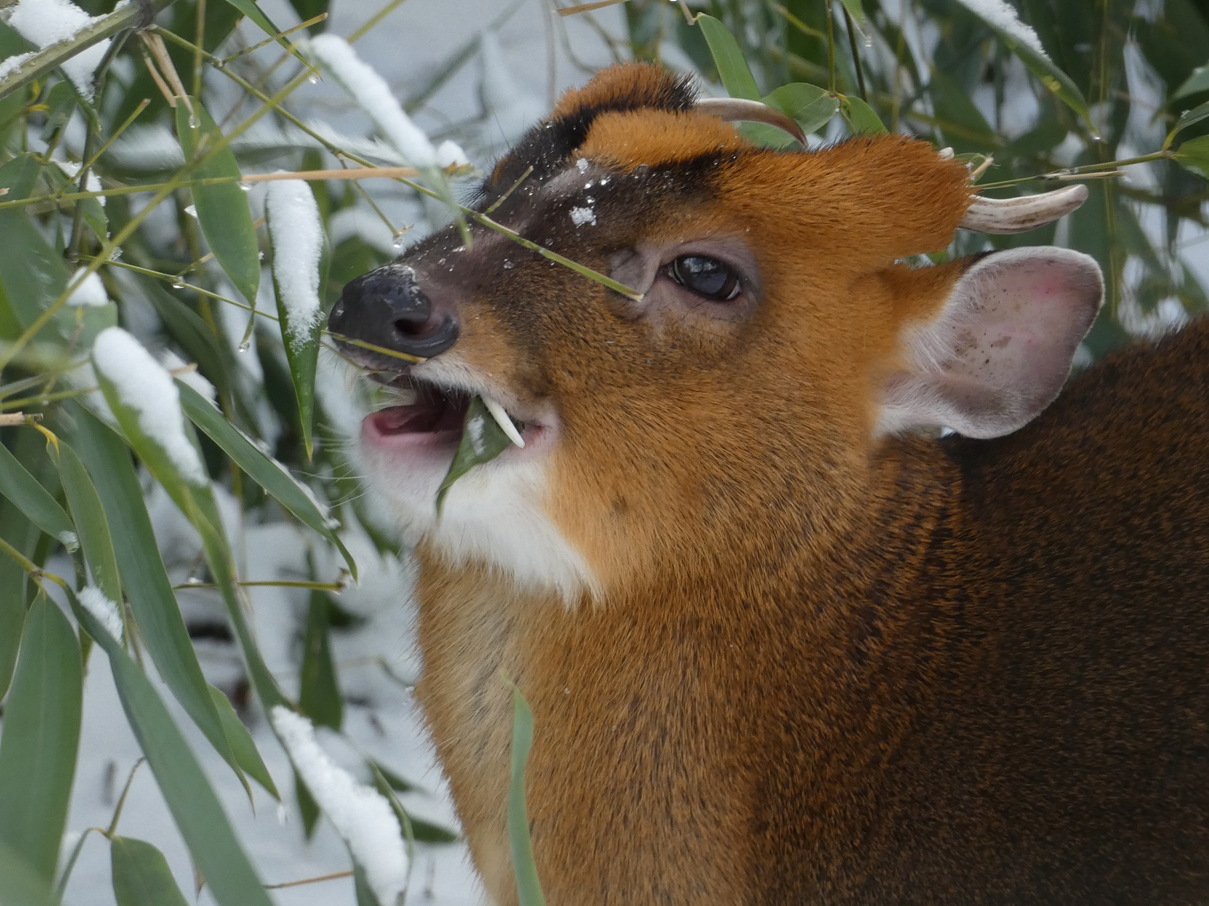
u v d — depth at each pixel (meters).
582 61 12.16
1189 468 6.17
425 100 10.32
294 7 8.67
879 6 9.86
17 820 4.18
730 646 5.84
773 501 5.80
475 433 5.27
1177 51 9.41
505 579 5.98
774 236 5.71
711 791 5.83
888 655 5.96
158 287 7.42
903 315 5.98
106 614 4.60
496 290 5.43
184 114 5.24
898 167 5.89
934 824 5.75
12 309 4.74
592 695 5.82
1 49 5.23
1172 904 5.55
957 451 6.61
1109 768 5.67
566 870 5.87
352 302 5.23
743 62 7.27
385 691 8.89
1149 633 5.86
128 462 4.85
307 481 8.69
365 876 4.42
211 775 7.76
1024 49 7.05
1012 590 6.04
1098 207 9.17
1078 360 9.05
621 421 5.56
